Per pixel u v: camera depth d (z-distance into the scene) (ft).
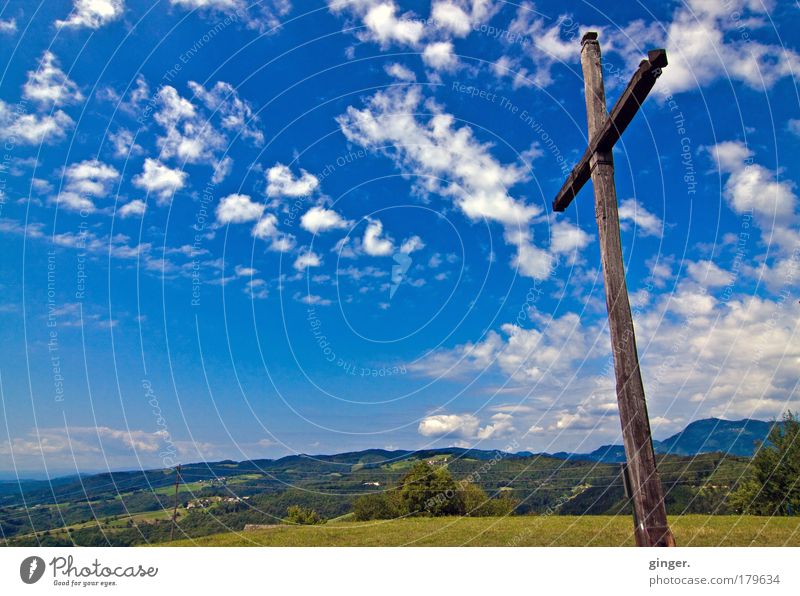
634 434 20.10
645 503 19.79
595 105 23.53
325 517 54.54
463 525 46.88
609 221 22.26
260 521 49.73
